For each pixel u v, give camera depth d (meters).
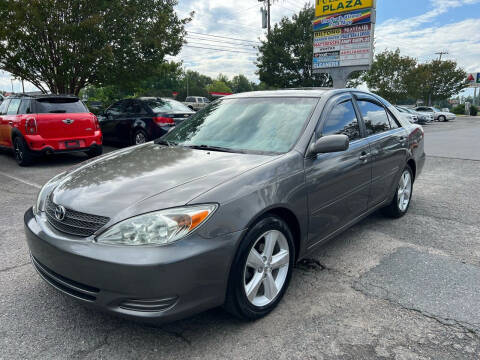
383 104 4.21
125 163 2.82
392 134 4.05
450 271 3.14
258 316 2.43
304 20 25.56
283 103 3.28
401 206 4.50
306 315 2.51
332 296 2.75
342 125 3.26
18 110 8.28
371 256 3.44
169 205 2.09
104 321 2.47
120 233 2.03
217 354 2.15
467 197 5.54
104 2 12.19
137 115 9.66
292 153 2.71
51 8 11.47
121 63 13.50
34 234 2.36
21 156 7.99
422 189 6.07
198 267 2.03
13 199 5.43
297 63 25.92
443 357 2.11
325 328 2.37
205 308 2.14
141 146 3.46
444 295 2.76
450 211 4.82
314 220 2.81
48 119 7.73
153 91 83.50
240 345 2.22
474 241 3.80
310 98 3.23
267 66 26.84
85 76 13.45
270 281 2.49
